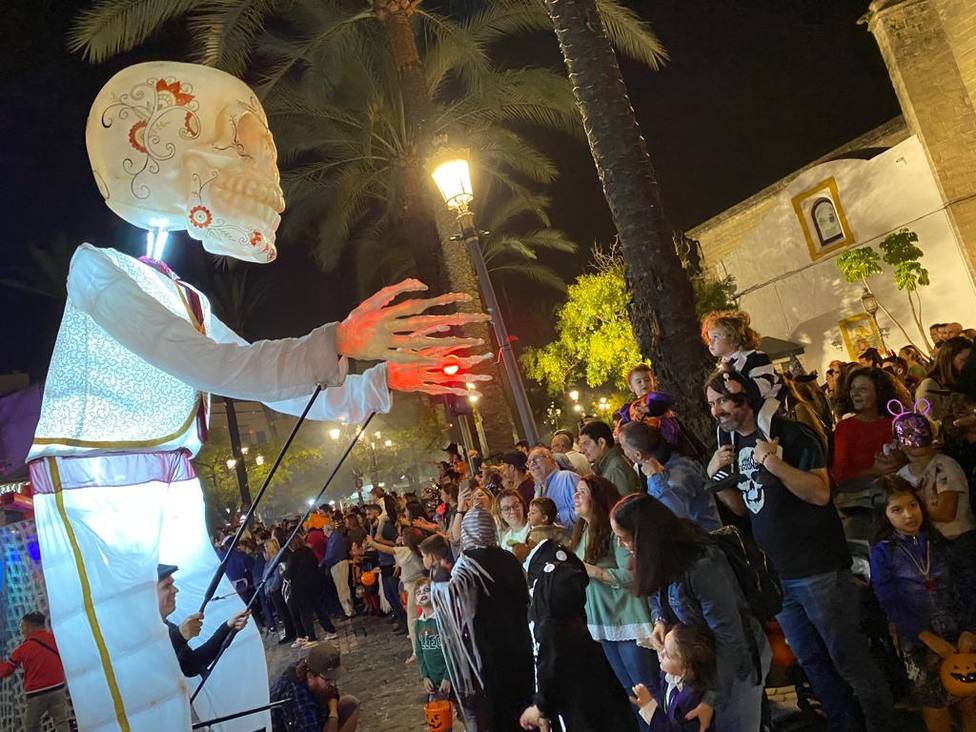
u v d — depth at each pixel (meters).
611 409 24.12
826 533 4.32
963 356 5.56
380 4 14.96
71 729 4.03
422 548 6.34
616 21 14.30
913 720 4.68
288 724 5.32
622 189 7.39
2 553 3.54
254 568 16.84
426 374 3.20
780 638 5.27
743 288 25.42
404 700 8.32
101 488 2.88
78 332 2.91
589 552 5.19
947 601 4.26
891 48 19.53
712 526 4.84
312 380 2.59
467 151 8.38
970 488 4.49
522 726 4.59
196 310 3.33
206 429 3.35
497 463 12.58
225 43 14.20
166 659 2.81
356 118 19.61
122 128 3.13
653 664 5.06
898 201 20.44
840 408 5.84
